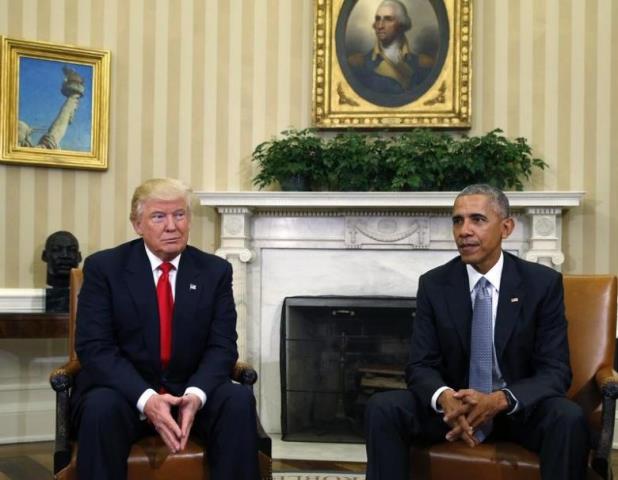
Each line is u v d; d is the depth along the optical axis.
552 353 2.41
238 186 4.68
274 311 4.56
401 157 4.31
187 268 2.57
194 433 2.44
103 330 2.45
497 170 4.34
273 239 4.56
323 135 4.72
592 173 4.49
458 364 2.47
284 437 4.30
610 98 4.48
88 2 4.59
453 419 2.24
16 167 4.42
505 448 2.26
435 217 4.45
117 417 2.22
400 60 4.66
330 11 4.67
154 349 2.47
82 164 4.51
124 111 4.62
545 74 4.55
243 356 4.44
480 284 2.51
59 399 2.31
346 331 4.27
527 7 4.58
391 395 2.36
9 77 4.38
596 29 4.50
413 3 4.66
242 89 4.70
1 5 4.44
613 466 3.76
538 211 4.32
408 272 4.49
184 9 4.67
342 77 4.67
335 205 4.30
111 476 2.18
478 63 4.63
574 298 2.67
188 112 4.67
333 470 3.67
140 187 2.53
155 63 4.65
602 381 2.38
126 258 2.56
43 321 3.93
